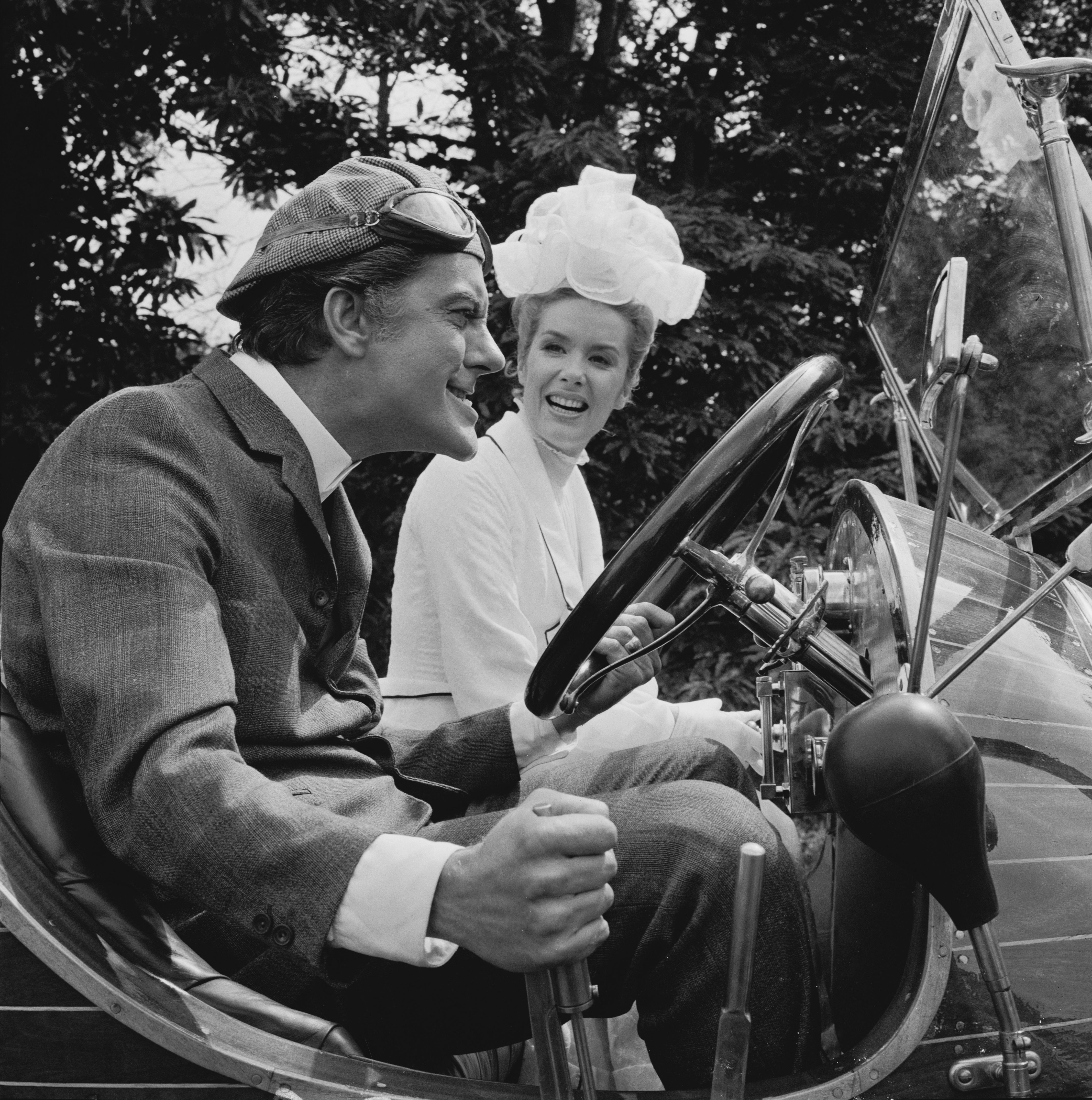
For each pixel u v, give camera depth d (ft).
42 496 3.51
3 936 3.01
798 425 3.60
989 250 4.67
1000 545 4.48
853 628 4.25
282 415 3.92
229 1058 2.99
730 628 18.78
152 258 20.75
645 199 20.77
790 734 3.99
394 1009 3.79
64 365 20.40
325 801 3.69
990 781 3.35
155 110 20.40
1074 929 3.24
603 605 3.50
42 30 19.31
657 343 19.54
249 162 21.81
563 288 6.30
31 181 20.31
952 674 3.33
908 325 5.45
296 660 3.80
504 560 5.75
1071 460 4.27
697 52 23.36
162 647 3.22
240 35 20.35
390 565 19.04
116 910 3.24
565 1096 2.86
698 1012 3.45
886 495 4.44
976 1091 3.18
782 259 20.04
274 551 3.80
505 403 18.42
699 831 3.48
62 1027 3.01
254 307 4.00
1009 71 4.00
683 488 3.43
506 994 3.77
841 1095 3.17
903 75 22.24
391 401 3.98
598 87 23.45
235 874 3.06
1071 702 3.53
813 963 3.54
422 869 3.01
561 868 2.80
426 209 3.93
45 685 3.54
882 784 2.85
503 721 4.65
